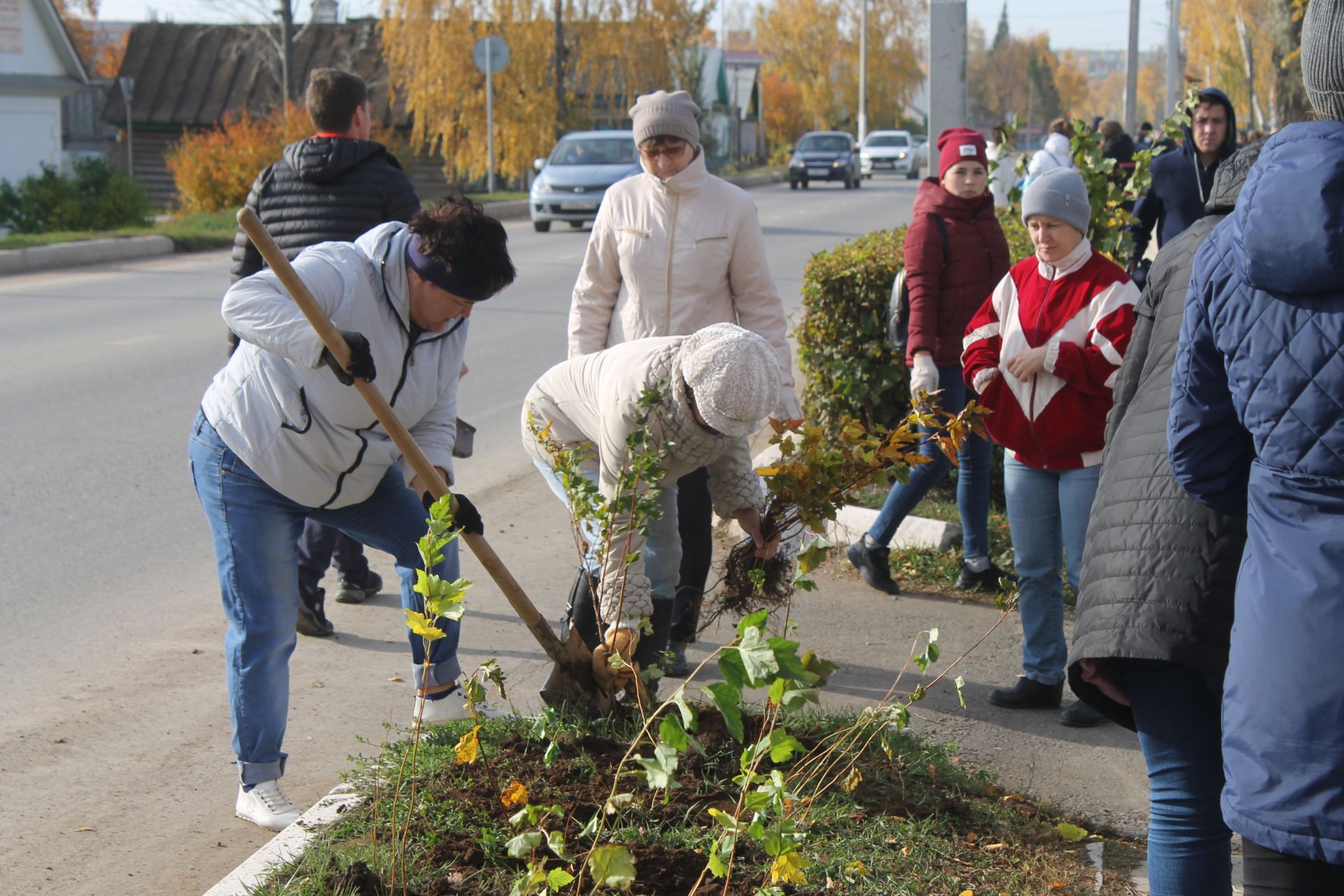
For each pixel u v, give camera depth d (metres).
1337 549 2.08
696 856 3.09
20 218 23.61
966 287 5.48
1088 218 4.34
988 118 125.44
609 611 3.73
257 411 3.49
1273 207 2.09
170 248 20.27
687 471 3.71
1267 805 2.12
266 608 3.60
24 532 6.54
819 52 72.19
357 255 3.48
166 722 4.44
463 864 3.10
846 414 6.95
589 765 3.52
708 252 4.64
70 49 30.25
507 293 15.49
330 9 41.78
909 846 3.28
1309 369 2.10
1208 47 52.44
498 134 32.94
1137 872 3.38
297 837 3.31
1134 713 2.73
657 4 35.19
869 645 5.09
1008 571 5.70
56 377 10.35
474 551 3.60
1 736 4.30
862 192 37.00
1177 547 2.55
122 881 3.43
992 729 4.34
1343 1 2.18
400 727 4.34
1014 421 4.36
